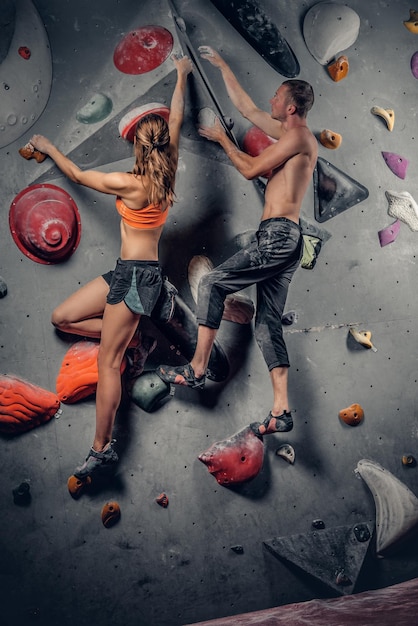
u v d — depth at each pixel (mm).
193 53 3955
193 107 3932
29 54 3666
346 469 4129
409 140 4418
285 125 3779
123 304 3486
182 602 3818
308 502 4051
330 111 4270
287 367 3844
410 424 4270
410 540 4195
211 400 3926
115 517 3746
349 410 4141
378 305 4266
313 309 4148
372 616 3482
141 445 3809
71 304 3629
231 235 4012
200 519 3871
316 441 4094
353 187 4227
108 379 3572
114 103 3834
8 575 3609
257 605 3930
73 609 3676
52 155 3633
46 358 3705
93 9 3875
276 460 4020
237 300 3980
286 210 3707
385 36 4426
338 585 3994
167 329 3842
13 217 3686
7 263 3684
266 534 3969
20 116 3676
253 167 3732
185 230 3939
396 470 4207
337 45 4262
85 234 3801
